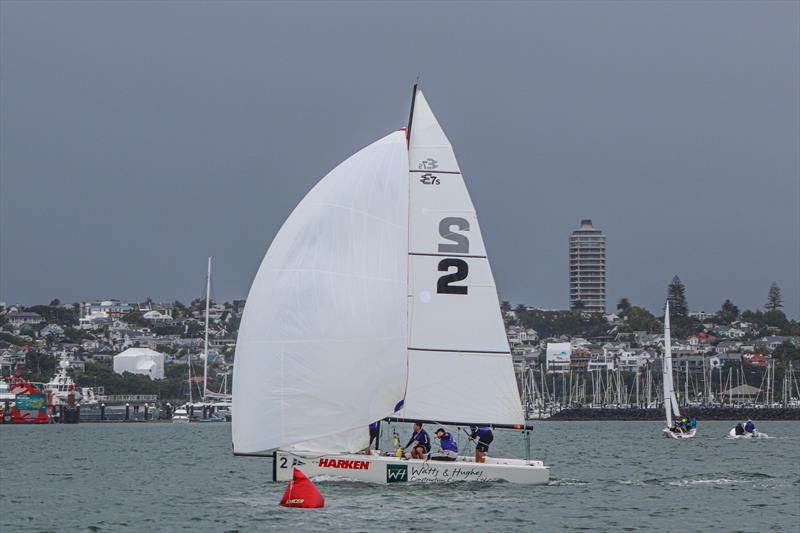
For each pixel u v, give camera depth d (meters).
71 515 85.31
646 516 81.56
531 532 72.44
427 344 86.50
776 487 104.88
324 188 85.56
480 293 87.31
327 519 75.06
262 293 84.12
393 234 85.44
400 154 86.56
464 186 87.88
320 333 82.94
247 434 83.12
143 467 149.62
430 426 144.75
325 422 82.88
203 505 89.19
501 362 87.06
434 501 81.69
